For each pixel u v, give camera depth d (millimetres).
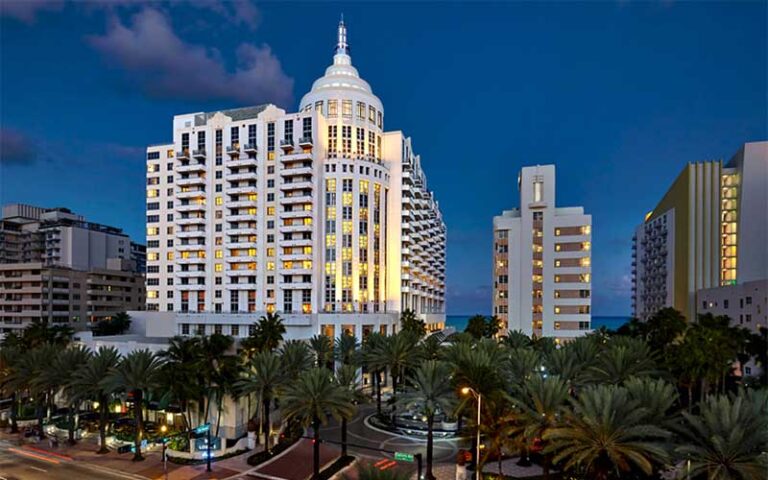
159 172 104875
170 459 47031
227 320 92500
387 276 102312
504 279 108750
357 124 99688
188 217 101000
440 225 156250
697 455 28609
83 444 52188
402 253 105438
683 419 32781
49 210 167875
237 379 49750
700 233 93812
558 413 33656
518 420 34906
